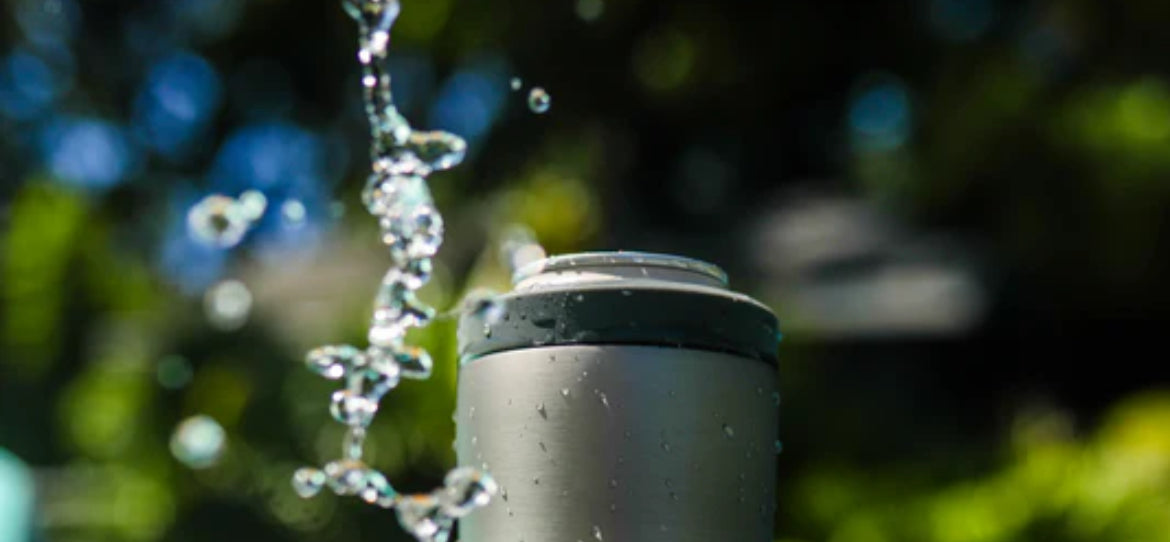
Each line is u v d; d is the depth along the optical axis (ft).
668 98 24.57
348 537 15.58
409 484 14.85
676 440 2.56
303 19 28.14
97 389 19.98
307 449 16.38
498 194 23.53
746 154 29.68
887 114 27.20
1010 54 21.66
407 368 3.41
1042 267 22.40
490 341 2.67
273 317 18.86
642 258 2.70
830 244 35.91
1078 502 15.17
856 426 20.95
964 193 21.63
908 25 24.84
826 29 24.71
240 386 17.33
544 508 2.57
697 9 23.72
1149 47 20.71
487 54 23.91
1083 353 28.66
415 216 3.53
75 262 26.53
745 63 24.67
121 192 30.19
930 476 17.62
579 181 23.91
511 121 23.90
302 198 24.30
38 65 31.78
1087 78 20.95
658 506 2.54
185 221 26.02
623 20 23.11
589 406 2.56
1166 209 20.15
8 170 30.66
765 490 2.70
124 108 31.83
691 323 2.60
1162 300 23.53
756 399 2.68
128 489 17.78
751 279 29.99
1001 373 30.37
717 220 30.37
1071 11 21.02
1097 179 20.27
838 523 17.02
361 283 24.27
